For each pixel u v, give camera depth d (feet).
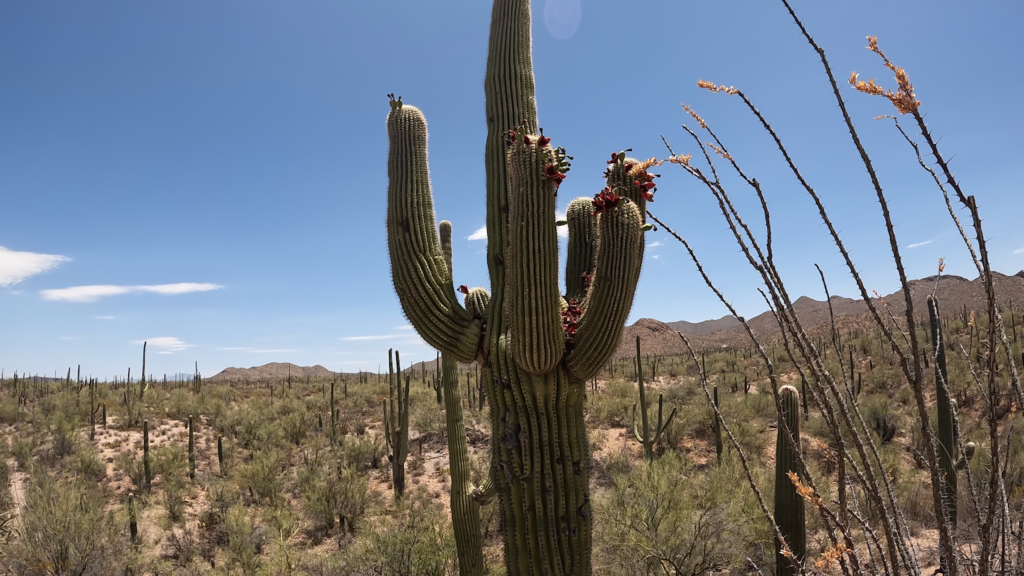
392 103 17.03
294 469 65.67
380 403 102.47
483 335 15.21
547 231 13.17
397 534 34.19
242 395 123.13
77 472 58.49
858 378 78.33
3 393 112.78
